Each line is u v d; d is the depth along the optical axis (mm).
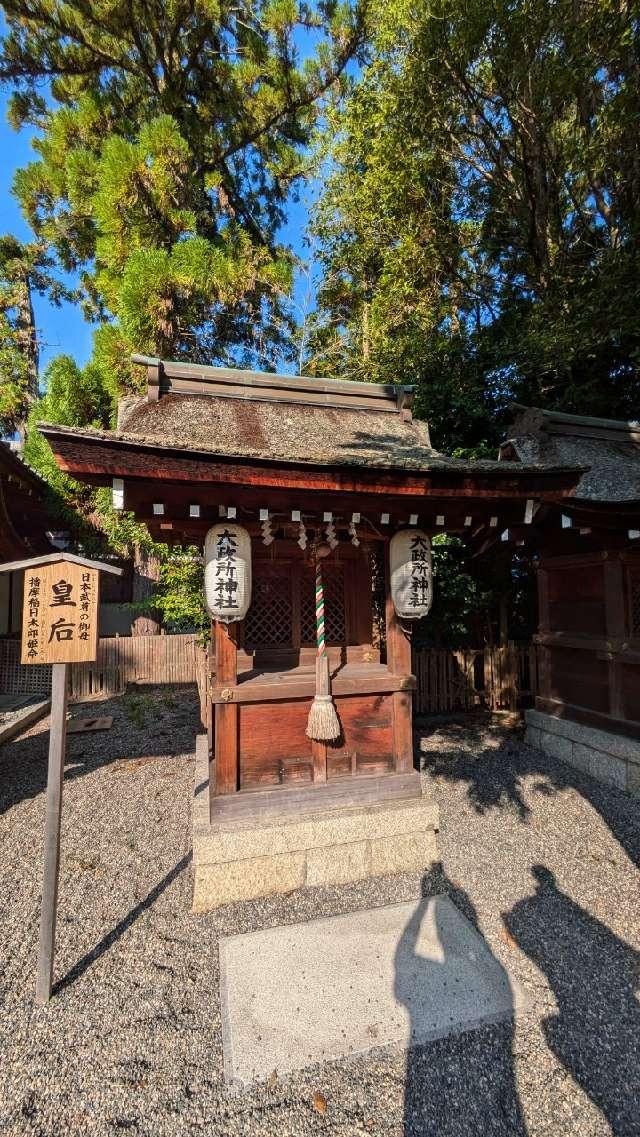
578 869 3684
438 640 8461
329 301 13320
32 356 15492
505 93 8812
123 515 9141
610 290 7629
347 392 5258
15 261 14953
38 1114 2041
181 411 4258
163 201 9047
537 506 3672
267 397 4926
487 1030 2377
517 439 6625
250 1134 1973
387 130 9891
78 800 5094
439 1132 1969
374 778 3797
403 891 3441
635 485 5562
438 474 3273
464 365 9242
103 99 10914
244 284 8828
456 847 3998
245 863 3354
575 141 8500
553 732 6121
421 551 3836
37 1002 2557
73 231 12172
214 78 12031
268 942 2951
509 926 3080
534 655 8250
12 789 5438
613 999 2541
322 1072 2193
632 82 7402
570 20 7492
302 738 3734
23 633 2684
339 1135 1964
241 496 3135
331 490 3160
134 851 4059
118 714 8656
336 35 11664
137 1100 2096
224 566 3387
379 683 3805
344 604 4320
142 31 11094
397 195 10234
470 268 11125
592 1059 2238
